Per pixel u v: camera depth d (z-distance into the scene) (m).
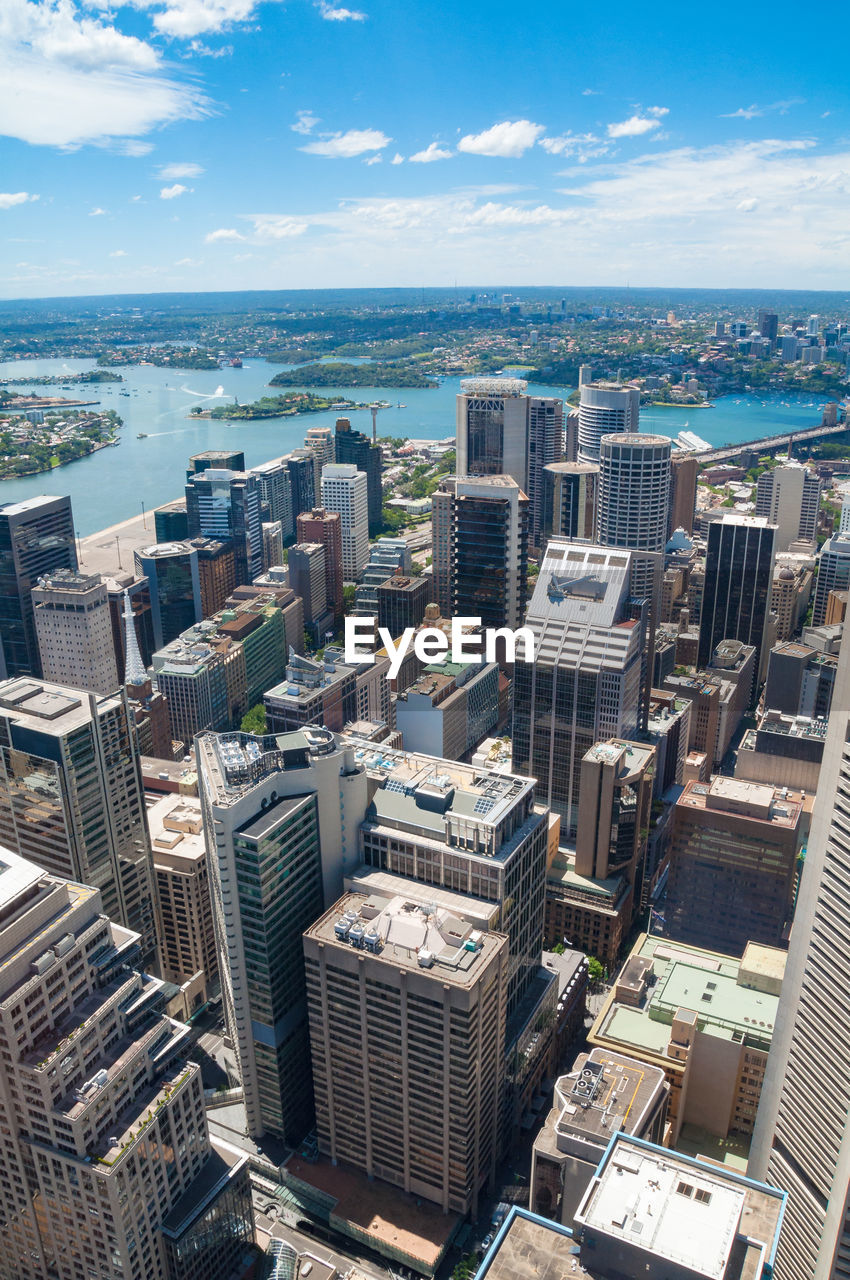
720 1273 145.38
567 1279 155.12
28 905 191.38
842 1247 171.88
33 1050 190.38
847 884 194.50
